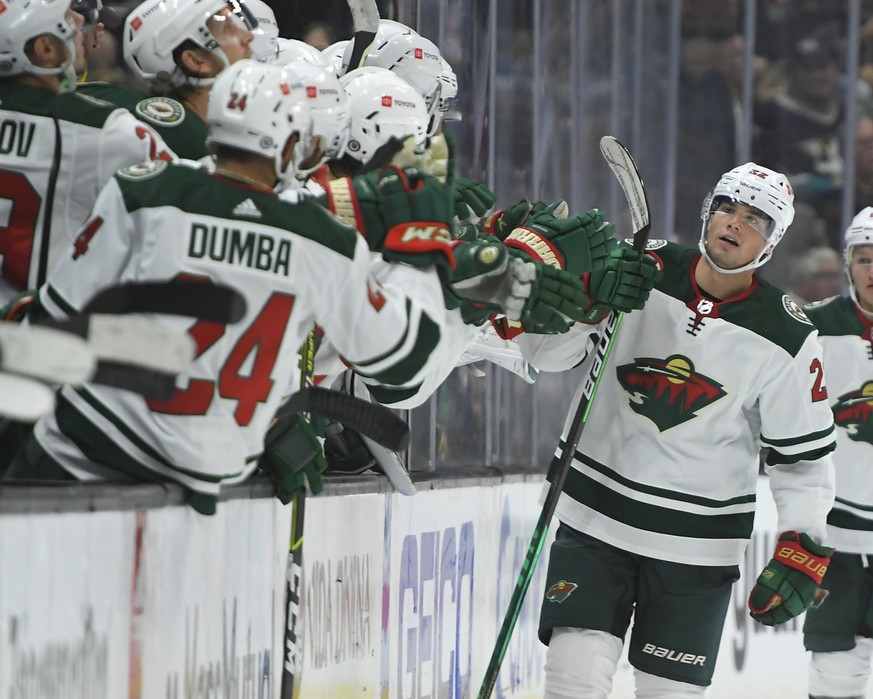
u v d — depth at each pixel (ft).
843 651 56.24
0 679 22.29
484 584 54.13
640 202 41.37
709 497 42.22
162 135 35.22
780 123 93.15
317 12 53.42
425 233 32.32
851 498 55.67
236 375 29.17
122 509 26.25
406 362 31.48
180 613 28.68
